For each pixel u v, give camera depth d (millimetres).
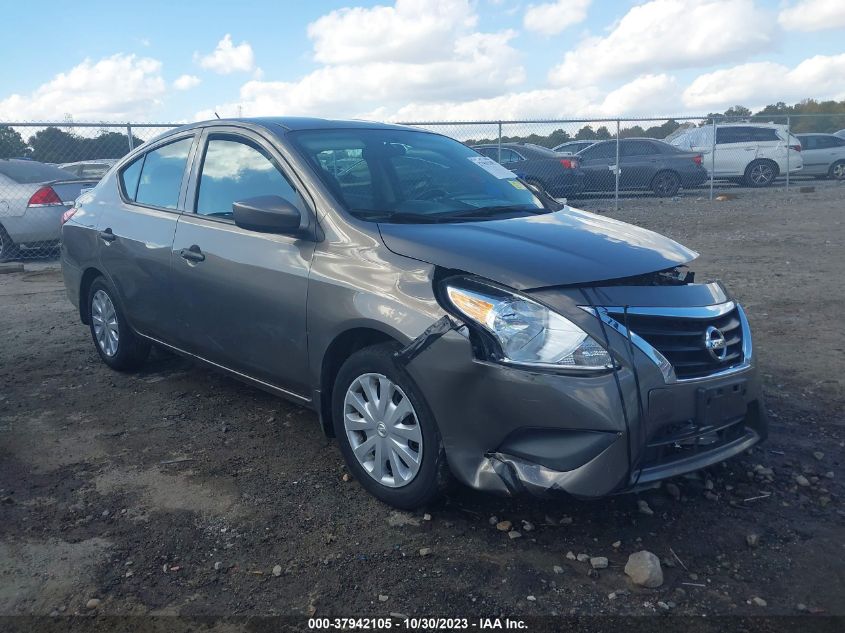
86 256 5559
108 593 2977
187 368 5746
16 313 7762
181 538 3363
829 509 3557
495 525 3424
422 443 3350
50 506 3660
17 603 2916
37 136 11250
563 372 3033
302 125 4457
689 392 3182
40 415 4840
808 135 24484
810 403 4832
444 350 3201
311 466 4062
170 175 4980
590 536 3332
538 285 3131
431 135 4973
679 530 3383
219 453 4242
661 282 3576
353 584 3014
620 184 19109
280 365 4051
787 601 2891
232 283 4219
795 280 8641
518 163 17469
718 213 15867
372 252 3588
